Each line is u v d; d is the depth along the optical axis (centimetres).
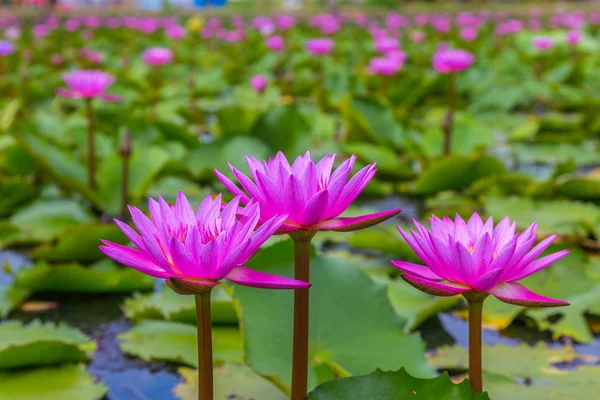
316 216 104
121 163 242
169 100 463
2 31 969
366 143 320
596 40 828
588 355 145
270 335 129
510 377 136
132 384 141
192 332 152
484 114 412
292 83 485
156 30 1035
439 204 249
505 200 224
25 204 247
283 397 131
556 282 163
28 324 161
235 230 101
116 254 100
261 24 1098
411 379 111
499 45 821
